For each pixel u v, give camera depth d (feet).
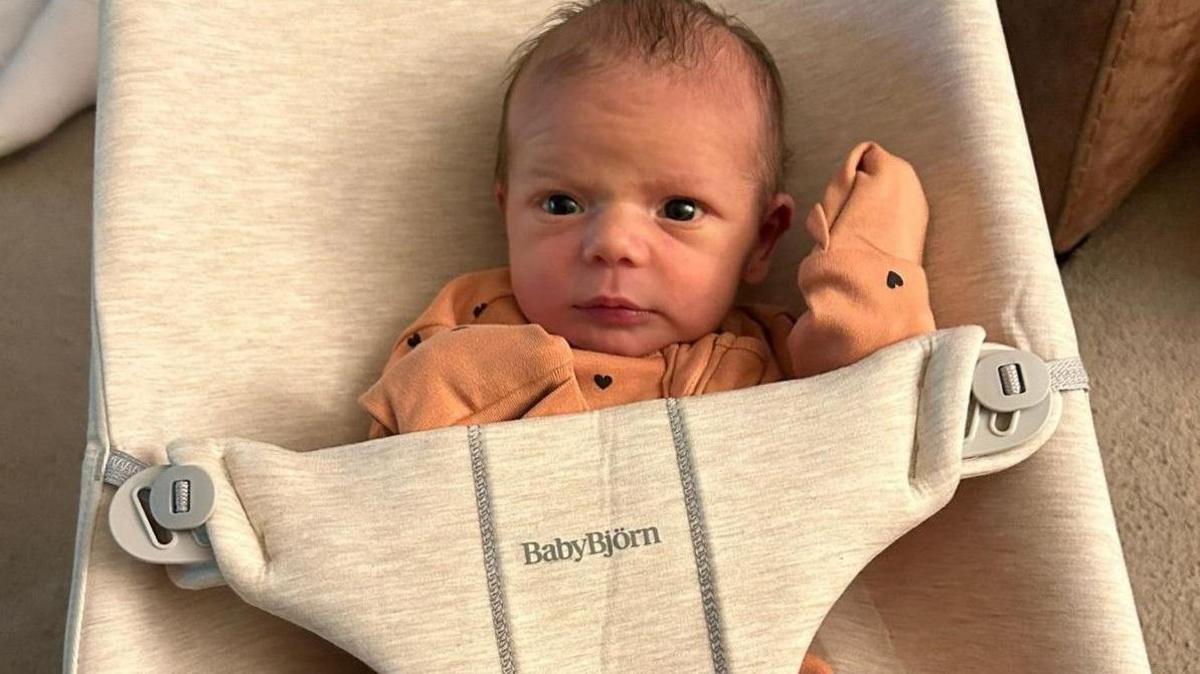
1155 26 3.34
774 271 3.15
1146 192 4.49
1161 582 3.65
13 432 4.09
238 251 2.73
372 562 2.11
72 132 4.82
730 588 2.13
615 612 2.11
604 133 2.65
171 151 2.65
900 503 2.21
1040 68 3.64
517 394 2.44
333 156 2.96
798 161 3.12
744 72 2.79
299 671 2.41
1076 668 2.15
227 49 2.83
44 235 4.57
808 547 2.15
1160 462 3.86
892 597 2.51
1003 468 2.28
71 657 2.12
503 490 2.17
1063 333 2.43
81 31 4.65
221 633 2.31
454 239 3.11
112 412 2.34
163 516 2.15
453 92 3.14
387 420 2.50
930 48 2.80
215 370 2.59
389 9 3.10
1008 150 2.62
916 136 2.81
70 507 3.95
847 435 2.23
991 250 2.54
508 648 2.08
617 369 2.66
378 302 2.97
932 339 2.36
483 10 3.19
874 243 2.56
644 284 2.64
